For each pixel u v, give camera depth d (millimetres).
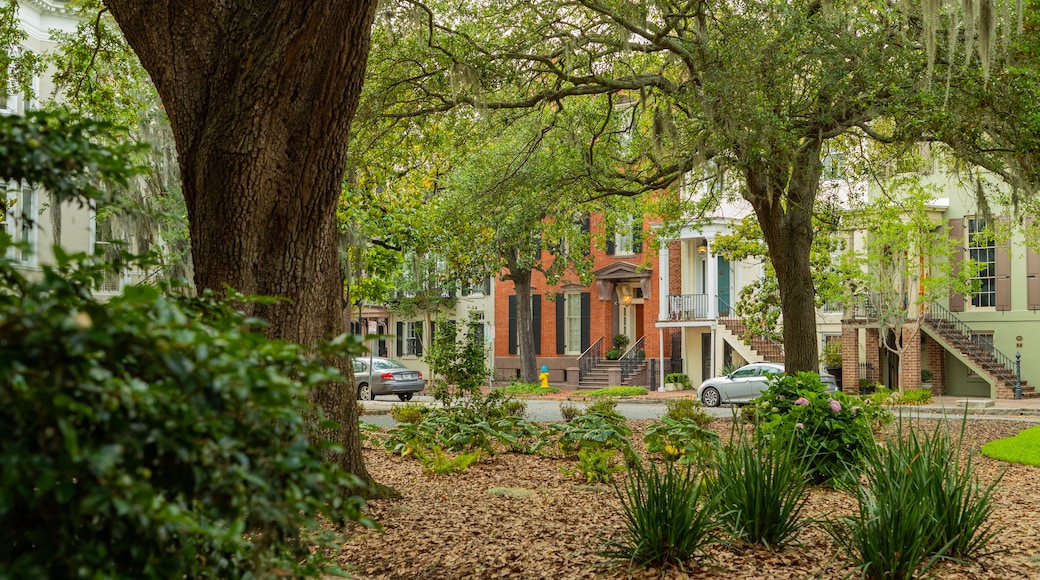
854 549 5582
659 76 15172
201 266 5715
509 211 18891
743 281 33156
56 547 2049
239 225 5574
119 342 2012
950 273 26859
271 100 5445
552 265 34469
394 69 14375
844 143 19516
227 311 2752
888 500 5156
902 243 25484
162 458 2225
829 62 13414
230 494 2316
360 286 20812
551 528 6844
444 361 14188
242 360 2174
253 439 2398
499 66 14492
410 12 12055
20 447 1855
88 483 1992
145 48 5715
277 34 5355
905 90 13625
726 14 13695
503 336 40188
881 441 12016
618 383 35281
